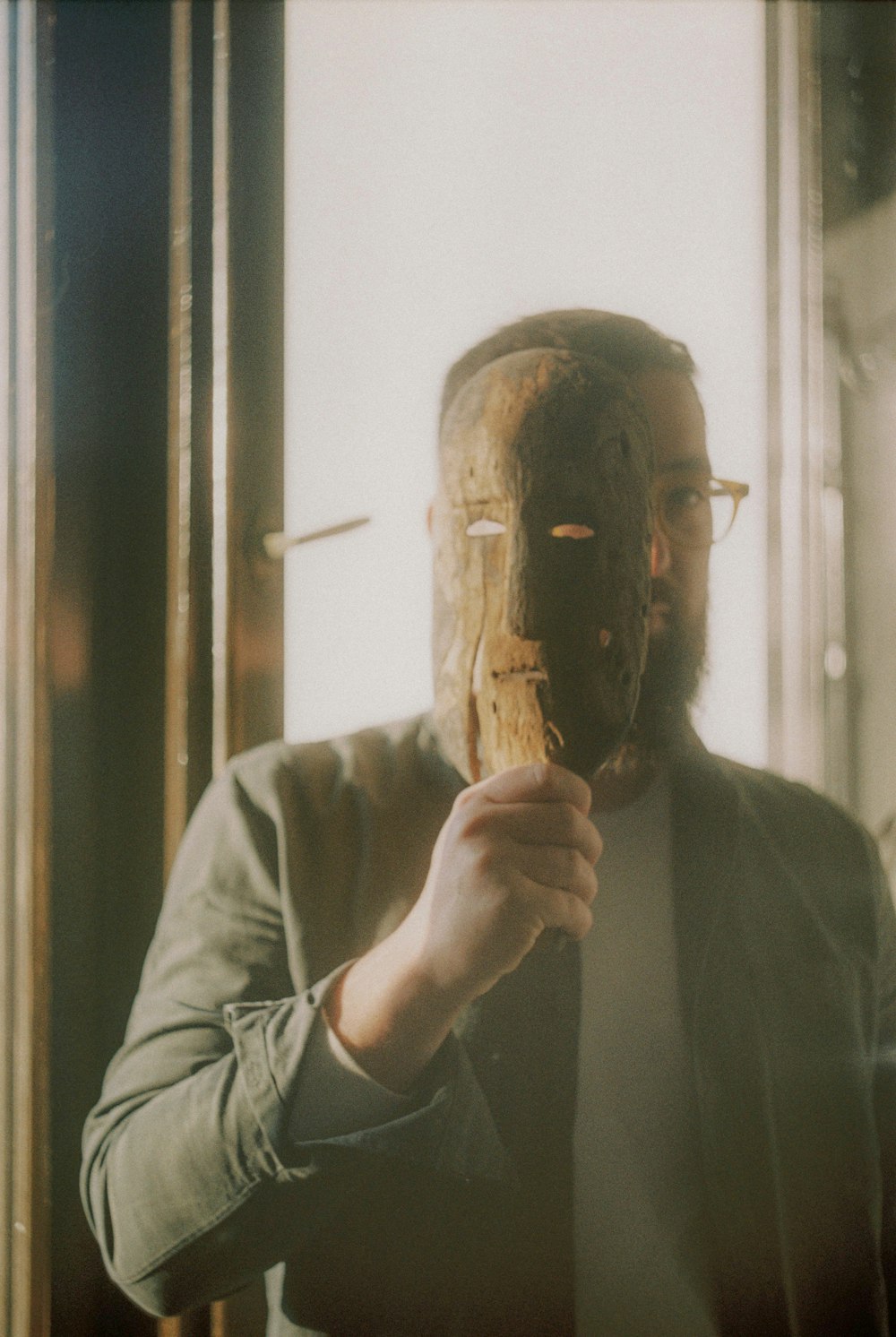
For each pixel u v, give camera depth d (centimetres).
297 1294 64
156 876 92
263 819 70
